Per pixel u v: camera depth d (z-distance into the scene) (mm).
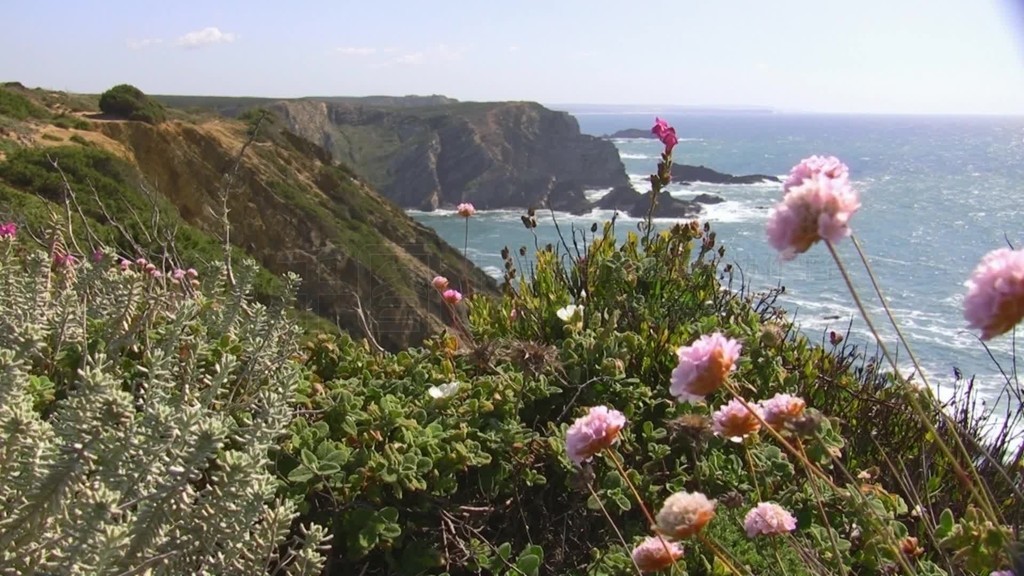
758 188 82938
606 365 2797
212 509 1560
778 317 3811
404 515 2312
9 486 1472
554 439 2430
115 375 2316
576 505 2475
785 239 1328
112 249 2719
